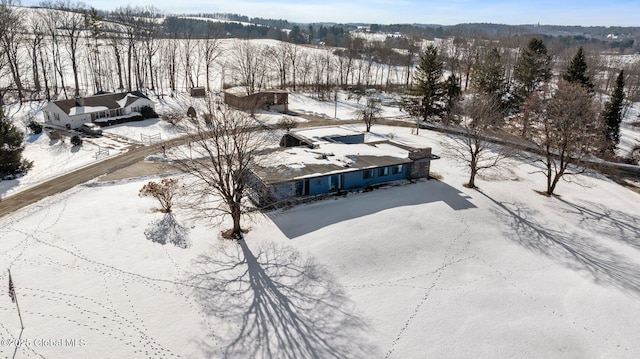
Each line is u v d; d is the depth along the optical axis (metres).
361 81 104.19
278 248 25.58
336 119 62.50
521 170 43.03
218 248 25.38
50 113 51.94
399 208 31.41
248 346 18.25
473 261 25.78
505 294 22.77
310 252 25.25
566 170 43.69
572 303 22.25
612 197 37.16
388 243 26.72
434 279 23.80
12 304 19.64
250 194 32.09
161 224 27.38
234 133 28.67
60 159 40.03
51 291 20.69
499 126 49.62
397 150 40.31
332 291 22.19
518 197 35.69
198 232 26.95
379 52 126.88
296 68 97.31
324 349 18.36
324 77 103.69
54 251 23.86
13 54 64.44
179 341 18.31
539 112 45.22
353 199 32.69
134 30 91.31
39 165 38.41
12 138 34.91
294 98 77.19
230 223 28.28
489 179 39.53
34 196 30.94
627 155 51.88
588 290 23.38
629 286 23.89
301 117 62.84
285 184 31.47
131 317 19.45
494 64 64.06
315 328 19.53
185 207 29.61
